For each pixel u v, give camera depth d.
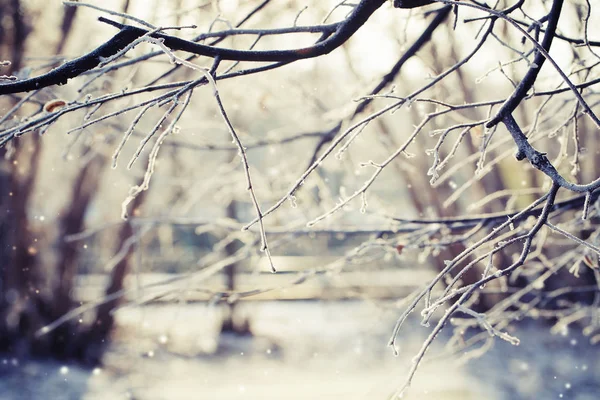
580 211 4.54
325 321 16.98
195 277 4.70
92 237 15.36
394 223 4.30
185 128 5.49
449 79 5.59
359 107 4.16
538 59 2.41
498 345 13.28
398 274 20.98
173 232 21.30
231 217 13.13
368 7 2.54
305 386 11.45
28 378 11.77
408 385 2.37
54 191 14.75
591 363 11.88
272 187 5.77
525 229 3.91
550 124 4.73
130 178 10.45
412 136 2.64
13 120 3.21
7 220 13.08
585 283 11.61
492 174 12.79
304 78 5.87
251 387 11.56
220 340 15.29
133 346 14.33
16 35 8.36
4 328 13.40
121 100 4.33
